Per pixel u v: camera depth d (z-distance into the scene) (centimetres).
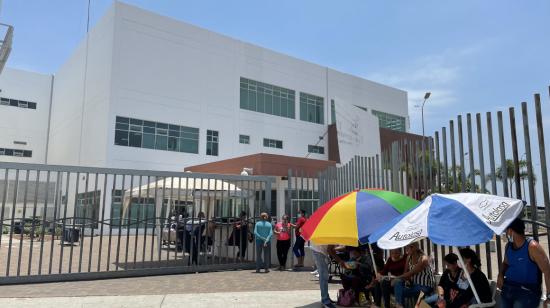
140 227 1354
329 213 658
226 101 3553
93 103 3153
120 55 2991
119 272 1064
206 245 1205
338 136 3331
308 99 4231
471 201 474
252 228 1311
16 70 4062
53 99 4169
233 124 3572
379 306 711
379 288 712
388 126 5041
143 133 3050
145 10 3155
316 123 4247
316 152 4188
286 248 1264
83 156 3225
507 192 573
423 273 649
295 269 1219
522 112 556
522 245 447
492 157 599
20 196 2953
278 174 1873
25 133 4056
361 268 767
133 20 3083
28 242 2009
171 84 3228
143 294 844
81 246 1031
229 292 871
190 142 3294
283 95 4019
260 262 1184
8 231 2659
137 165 2991
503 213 448
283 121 3947
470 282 506
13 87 4028
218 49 3556
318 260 753
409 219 502
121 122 2955
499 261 571
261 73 3847
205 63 3453
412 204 670
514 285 444
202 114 3381
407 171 810
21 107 4066
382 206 647
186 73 3325
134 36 3072
